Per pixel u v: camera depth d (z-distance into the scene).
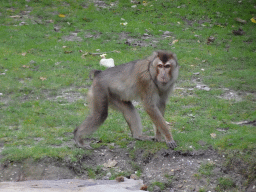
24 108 10.77
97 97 8.67
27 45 16.23
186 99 11.56
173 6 21.55
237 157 7.83
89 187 6.73
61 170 7.93
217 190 7.39
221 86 12.64
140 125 8.94
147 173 7.94
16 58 14.77
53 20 19.41
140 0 22.31
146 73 8.00
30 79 13.12
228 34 18.31
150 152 8.36
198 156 8.16
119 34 18.20
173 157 8.18
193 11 20.78
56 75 13.45
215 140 8.56
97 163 8.34
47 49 15.97
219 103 11.16
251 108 10.72
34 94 11.88
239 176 7.62
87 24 19.22
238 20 19.55
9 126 9.73
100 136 9.36
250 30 18.58
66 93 12.12
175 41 17.30
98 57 15.35
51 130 9.48
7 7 20.80
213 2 21.89
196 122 9.91
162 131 8.26
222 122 9.84
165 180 7.64
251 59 15.24
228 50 16.31
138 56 15.52
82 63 14.66
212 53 15.98
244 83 12.77
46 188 6.52
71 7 21.31
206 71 14.08
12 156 8.01
